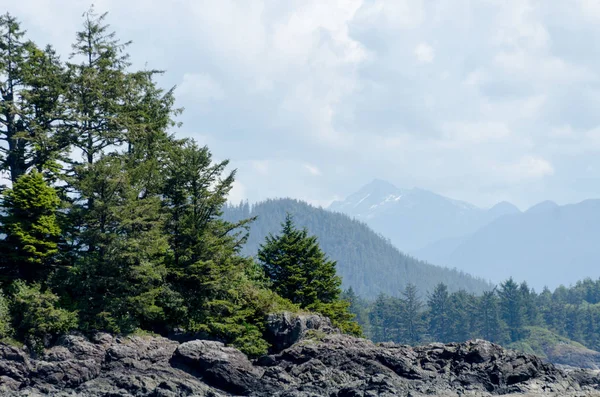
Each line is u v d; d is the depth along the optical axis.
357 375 46.66
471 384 46.38
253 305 53.66
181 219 53.47
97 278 46.88
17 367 40.91
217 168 54.88
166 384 42.09
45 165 54.62
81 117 53.59
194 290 52.16
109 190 48.44
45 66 54.59
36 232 46.97
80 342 43.75
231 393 44.16
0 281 46.38
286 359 48.72
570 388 47.94
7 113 53.09
